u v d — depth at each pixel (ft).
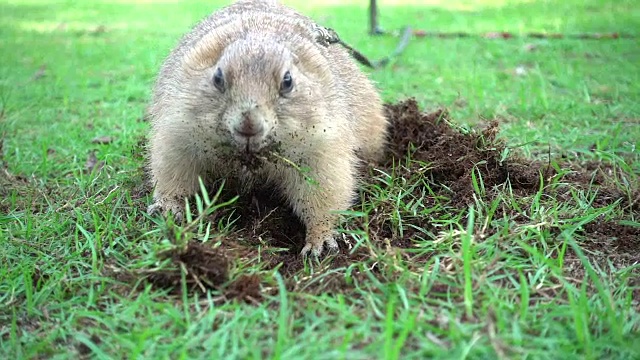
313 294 1.20
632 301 1.18
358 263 1.28
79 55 3.42
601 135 2.02
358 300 1.16
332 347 0.99
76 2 5.57
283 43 1.46
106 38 3.90
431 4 5.15
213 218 1.43
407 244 1.44
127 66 3.22
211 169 1.52
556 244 1.37
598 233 1.45
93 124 2.33
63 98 2.65
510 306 1.10
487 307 1.09
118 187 1.64
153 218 1.50
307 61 1.49
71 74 3.02
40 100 2.60
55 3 5.52
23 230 1.46
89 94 2.72
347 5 5.12
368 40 3.62
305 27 1.70
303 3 5.26
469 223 1.28
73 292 1.23
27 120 2.36
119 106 2.56
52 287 1.22
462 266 1.24
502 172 1.70
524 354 0.97
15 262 1.35
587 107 2.37
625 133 2.08
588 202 1.60
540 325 1.05
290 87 1.37
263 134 1.31
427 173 1.70
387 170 1.78
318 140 1.43
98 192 1.65
